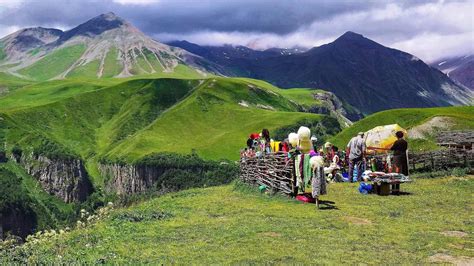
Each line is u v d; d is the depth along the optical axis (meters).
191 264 12.96
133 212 21.45
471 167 31.83
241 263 12.73
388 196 23.55
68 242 16.77
